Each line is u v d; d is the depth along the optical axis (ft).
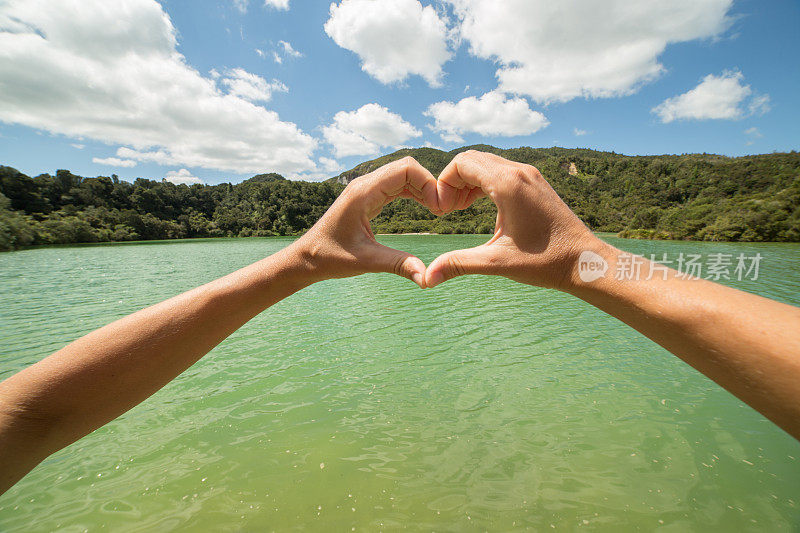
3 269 82.28
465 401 18.11
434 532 10.11
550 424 15.79
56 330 34.04
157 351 2.46
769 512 10.68
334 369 22.74
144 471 13.19
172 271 77.77
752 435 14.61
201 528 10.52
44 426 2.26
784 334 1.66
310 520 10.67
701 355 1.90
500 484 12.05
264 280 2.73
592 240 2.46
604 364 22.66
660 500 11.22
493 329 30.76
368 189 2.93
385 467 13.06
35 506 11.57
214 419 16.93
